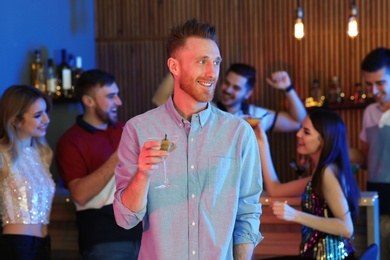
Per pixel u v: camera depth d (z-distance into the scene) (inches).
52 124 204.1
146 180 98.1
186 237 103.8
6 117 146.8
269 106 234.5
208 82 103.0
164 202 104.3
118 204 104.0
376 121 197.2
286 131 223.5
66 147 165.9
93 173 158.1
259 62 235.0
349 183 149.7
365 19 228.4
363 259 138.1
